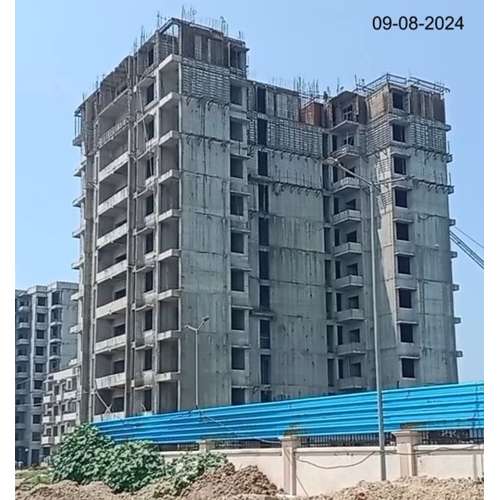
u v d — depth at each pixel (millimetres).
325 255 65688
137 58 61344
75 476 28516
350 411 22547
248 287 57719
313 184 65938
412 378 60812
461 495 14656
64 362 85750
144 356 55531
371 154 66188
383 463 18672
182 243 54500
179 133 56000
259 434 27094
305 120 69250
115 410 58531
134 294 56781
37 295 87812
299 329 62156
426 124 66312
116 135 62406
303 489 21719
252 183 62156
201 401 52125
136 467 26391
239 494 21453
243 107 60594
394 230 63094
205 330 53781
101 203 63875
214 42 59500
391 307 62031
